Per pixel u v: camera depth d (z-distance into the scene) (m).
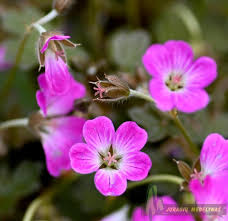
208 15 0.52
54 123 0.39
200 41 0.50
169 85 0.39
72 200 0.44
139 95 0.37
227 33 0.52
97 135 0.35
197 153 0.39
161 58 0.39
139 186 0.43
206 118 0.42
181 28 0.51
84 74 0.41
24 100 0.46
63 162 0.38
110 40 0.50
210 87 0.48
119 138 0.35
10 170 0.44
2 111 0.46
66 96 0.38
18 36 0.44
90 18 0.51
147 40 0.46
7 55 0.44
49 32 0.37
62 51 0.37
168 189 0.42
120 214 0.41
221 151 0.36
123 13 0.52
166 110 0.38
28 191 0.43
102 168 0.35
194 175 0.35
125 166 0.35
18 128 0.45
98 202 0.44
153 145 0.43
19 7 0.49
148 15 0.52
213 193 0.35
